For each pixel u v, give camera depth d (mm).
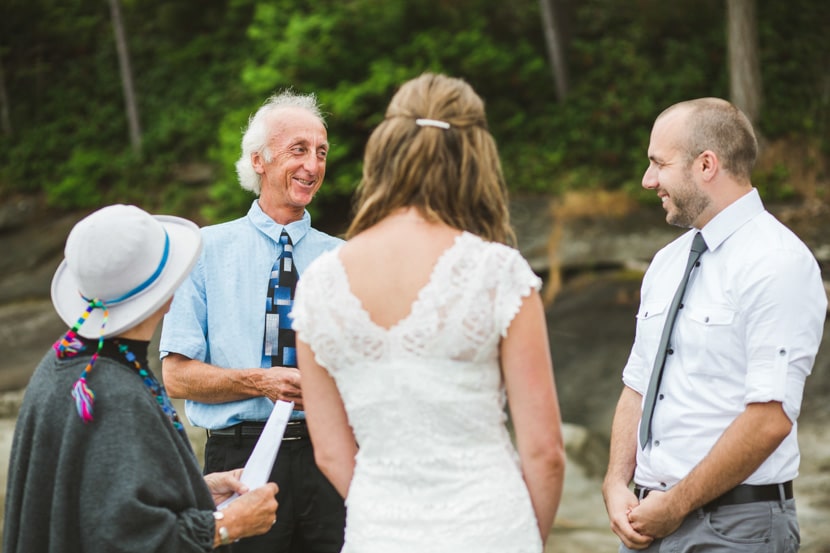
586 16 14328
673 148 2471
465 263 1800
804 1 13758
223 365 2965
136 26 18016
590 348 8789
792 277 2301
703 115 2443
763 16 13664
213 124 15633
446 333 1787
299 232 3070
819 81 12828
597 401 7840
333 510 2910
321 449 1961
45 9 18250
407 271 1815
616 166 12516
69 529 1884
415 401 1802
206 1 17188
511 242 1919
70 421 1907
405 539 1799
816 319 2316
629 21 14156
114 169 15703
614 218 11484
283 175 3008
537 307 1831
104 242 1964
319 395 1945
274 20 13719
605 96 13117
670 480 2449
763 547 2346
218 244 3021
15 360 10414
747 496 2355
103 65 17703
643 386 2637
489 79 13664
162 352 2932
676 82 12922
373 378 1830
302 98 3150
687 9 13695
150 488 1875
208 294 2986
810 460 6488
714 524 2371
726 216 2439
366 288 1830
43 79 17688
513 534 1804
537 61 13688
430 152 1837
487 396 1830
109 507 1844
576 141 12914
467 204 1862
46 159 16375
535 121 13344
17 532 1964
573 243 10984
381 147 1883
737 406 2369
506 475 1837
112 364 1970
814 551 5227
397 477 1824
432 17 13703
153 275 2010
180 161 15680
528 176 12734
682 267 2564
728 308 2379
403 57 13320
